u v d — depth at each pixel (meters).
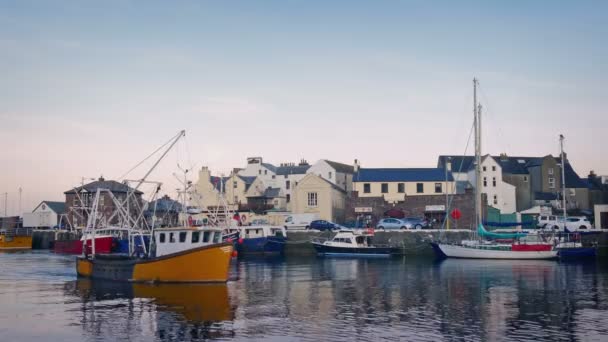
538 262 67.19
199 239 48.59
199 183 116.00
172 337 27.02
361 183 104.44
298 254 82.69
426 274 53.22
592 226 87.25
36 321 30.78
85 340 26.61
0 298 38.69
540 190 111.75
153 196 65.81
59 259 77.38
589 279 48.50
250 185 119.50
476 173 76.12
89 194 113.44
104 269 49.03
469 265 63.28
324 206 100.81
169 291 40.97
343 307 34.62
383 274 53.31
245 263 67.69
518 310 33.53
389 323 29.86
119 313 32.75
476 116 77.19
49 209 130.00
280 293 40.28
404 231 81.50
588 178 118.44
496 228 94.25
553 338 26.67
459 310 33.56
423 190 104.12
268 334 27.48
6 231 121.12
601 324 29.62
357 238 81.50
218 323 29.94
